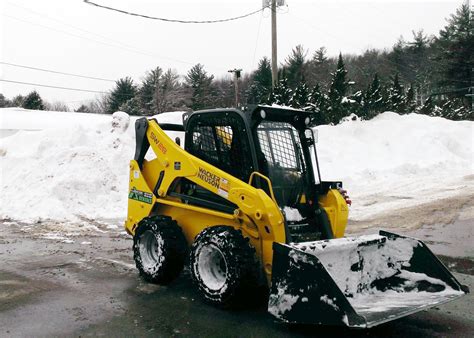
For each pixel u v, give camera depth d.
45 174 11.92
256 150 5.13
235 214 5.02
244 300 4.89
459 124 24.36
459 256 7.35
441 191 14.38
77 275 6.29
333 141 21.56
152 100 50.69
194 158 5.57
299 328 4.50
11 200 11.33
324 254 4.57
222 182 5.18
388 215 10.96
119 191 12.05
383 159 20.70
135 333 4.39
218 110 5.46
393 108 27.34
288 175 5.46
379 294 4.84
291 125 5.69
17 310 4.98
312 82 52.41
